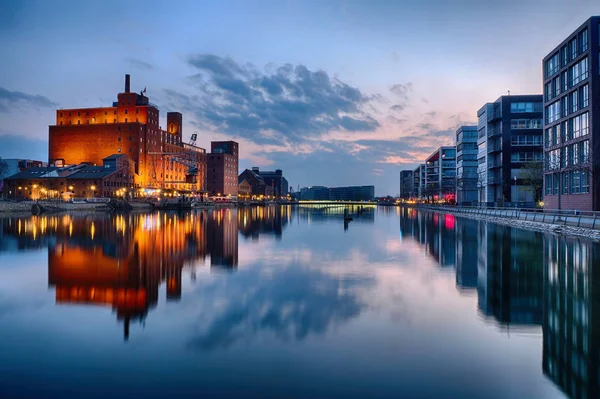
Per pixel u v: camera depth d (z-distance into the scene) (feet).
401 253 91.09
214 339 35.45
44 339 35.47
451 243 109.91
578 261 77.15
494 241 112.88
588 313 43.29
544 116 229.45
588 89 179.32
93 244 106.01
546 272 66.54
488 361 31.09
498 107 306.76
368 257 84.89
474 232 144.15
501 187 299.17
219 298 49.62
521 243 106.52
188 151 566.77
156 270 68.59
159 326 38.73
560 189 188.85
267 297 50.03
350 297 50.08
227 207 537.24
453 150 550.77
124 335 36.37
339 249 98.78
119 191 408.46
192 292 52.60
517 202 286.05
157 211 358.43
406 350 33.06
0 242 109.29
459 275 64.49
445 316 42.14
